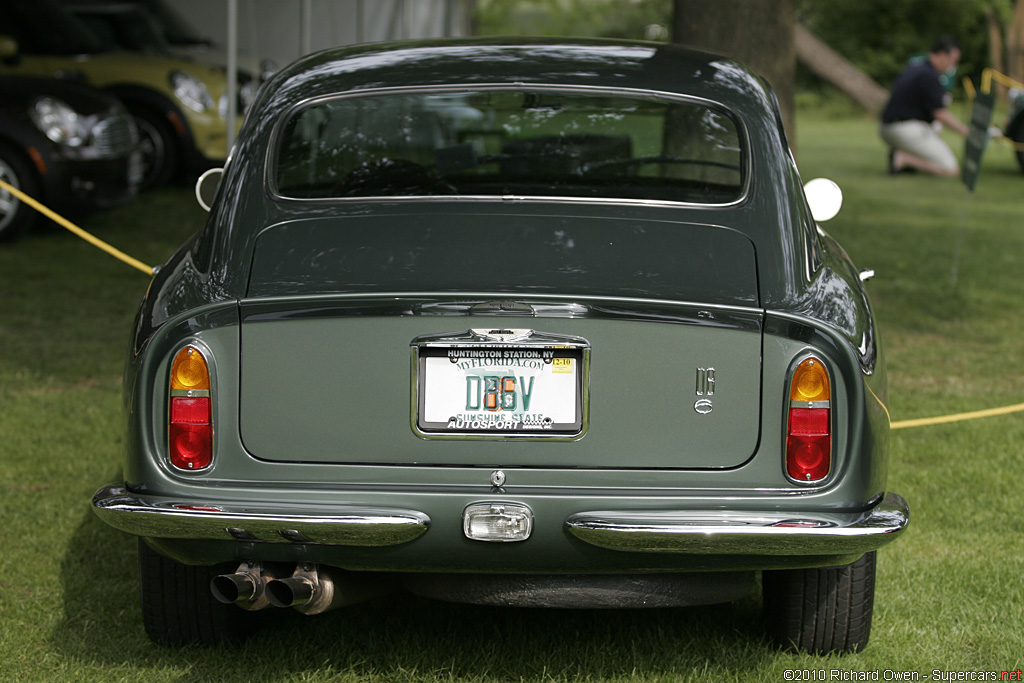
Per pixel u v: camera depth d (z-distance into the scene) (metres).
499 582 3.23
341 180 3.84
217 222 3.50
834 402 3.05
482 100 3.88
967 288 10.38
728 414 3.05
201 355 3.07
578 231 3.36
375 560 3.09
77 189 11.42
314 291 3.14
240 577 3.08
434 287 3.11
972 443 6.15
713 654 3.73
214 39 19.55
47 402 6.63
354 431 3.06
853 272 3.70
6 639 3.79
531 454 3.06
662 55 4.12
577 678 3.56
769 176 3.61
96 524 4.86
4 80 11.51
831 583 3.58
